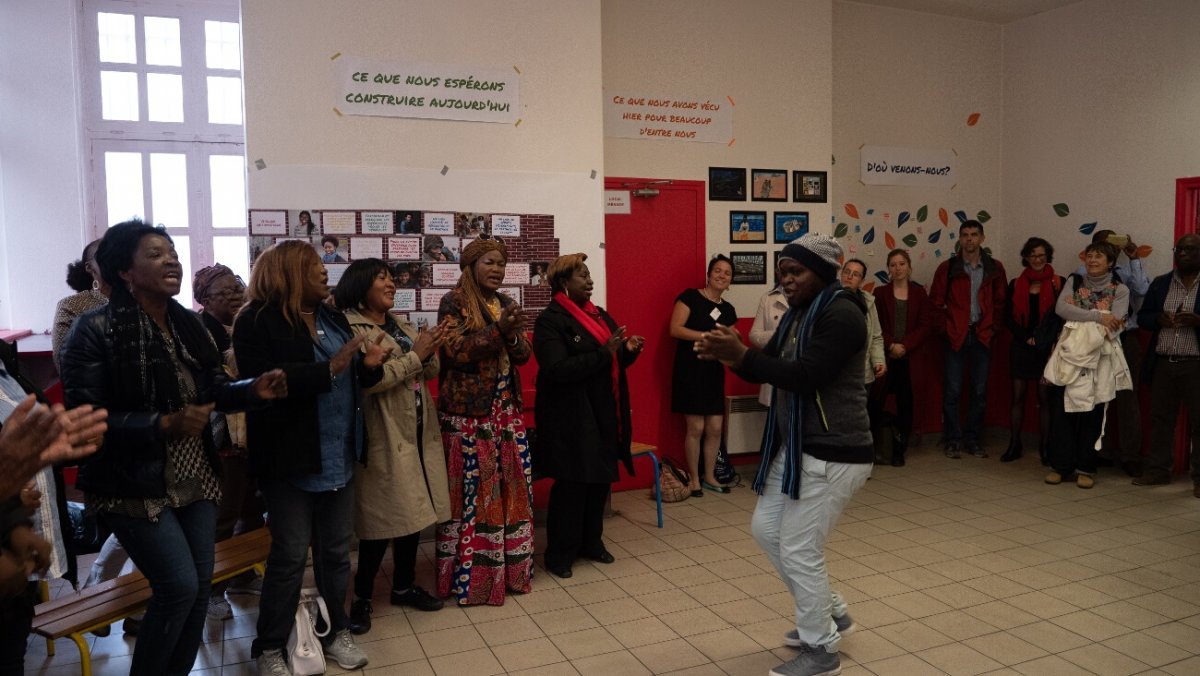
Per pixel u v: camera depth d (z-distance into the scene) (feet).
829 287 9.07
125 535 7.57
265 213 14.02
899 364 20.63
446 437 11.96
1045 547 14.15
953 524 15.53
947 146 23.03
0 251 17.66
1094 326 17.62
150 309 7.89
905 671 9.62
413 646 10.53
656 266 18.49
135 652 7.86
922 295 20.86
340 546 9.86
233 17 19.17
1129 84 20.27
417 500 10.85
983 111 23.48
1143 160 20.04
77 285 12.90
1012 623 10.99
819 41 20.01
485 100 15.35
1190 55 18.98
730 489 18.13
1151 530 15.05
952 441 21.27
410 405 10.90
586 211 16.25
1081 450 18.22
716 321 17.60
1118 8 20.45
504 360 12.10
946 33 22.80
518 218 15.71
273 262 9.09
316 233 14.33
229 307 12.12
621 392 13.46
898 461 20.34
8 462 4.36
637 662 9.99
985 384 21.22
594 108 16.24
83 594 9.34
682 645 10.46
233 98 19.29
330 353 9.52
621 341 12.57
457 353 11.59
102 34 18.26
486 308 12.01
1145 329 18.42
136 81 18.51
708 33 18.80
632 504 17.07
